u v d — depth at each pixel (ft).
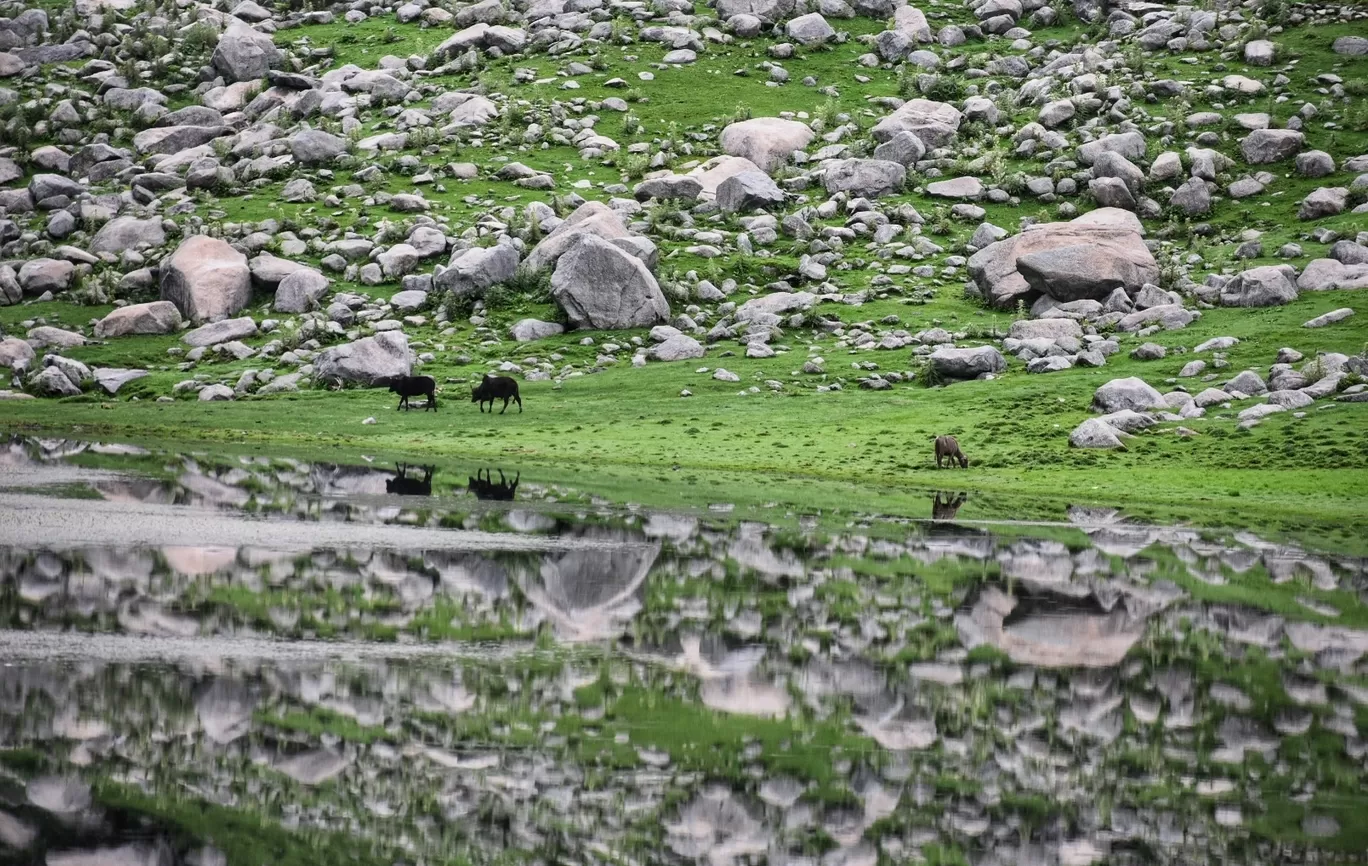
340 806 185.98
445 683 250.16
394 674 254.68
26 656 250.98
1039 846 181.37
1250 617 359.66
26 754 199.31
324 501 515.91
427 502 532.32
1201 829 189.67
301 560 375.04
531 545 428.15
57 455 653.71
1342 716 254.68
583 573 380.58
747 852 175.73
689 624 317.63
